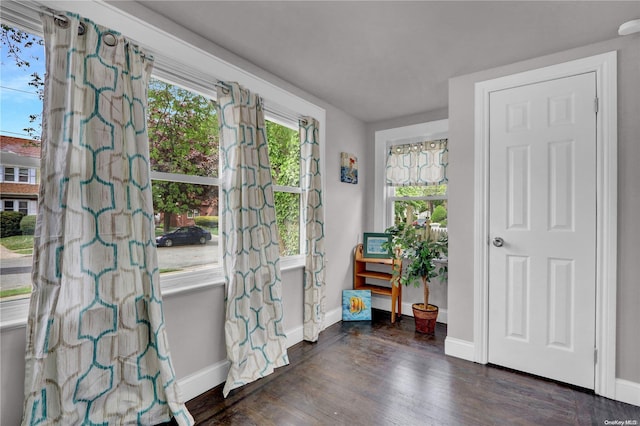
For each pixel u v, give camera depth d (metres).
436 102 3.08
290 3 1.62
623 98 1.89
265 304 2.31
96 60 1.42
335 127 3.25
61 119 1.32
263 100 2.37
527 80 2.19
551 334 2.11
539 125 2.15
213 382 2.00
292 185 2.84
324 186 3.08
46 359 1.27
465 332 2.42
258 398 1.89
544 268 2.13
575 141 2.03
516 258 2.23
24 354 1.30
